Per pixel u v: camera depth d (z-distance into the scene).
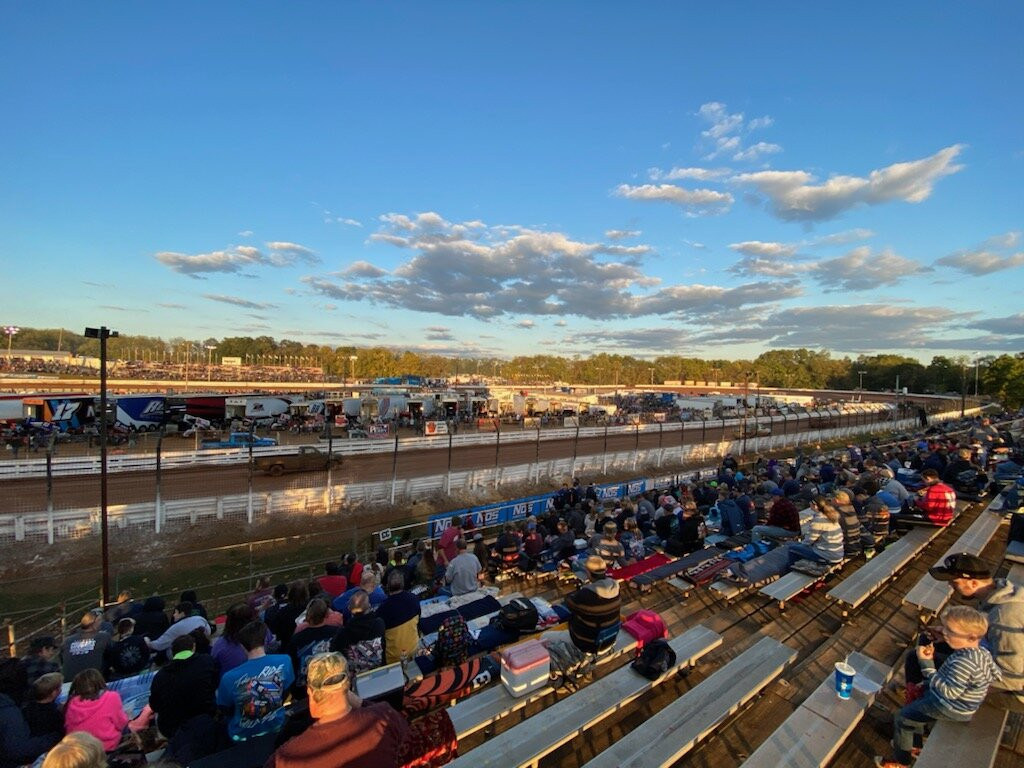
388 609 4.62
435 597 6.96
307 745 2.21
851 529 7.05
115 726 3.86
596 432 38.38
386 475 24.31
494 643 5.13
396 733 2.42
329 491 18.91
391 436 37.25
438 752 3.29
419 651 5.05
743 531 9.30
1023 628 3.51
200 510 16.73
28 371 90.38
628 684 4.22
